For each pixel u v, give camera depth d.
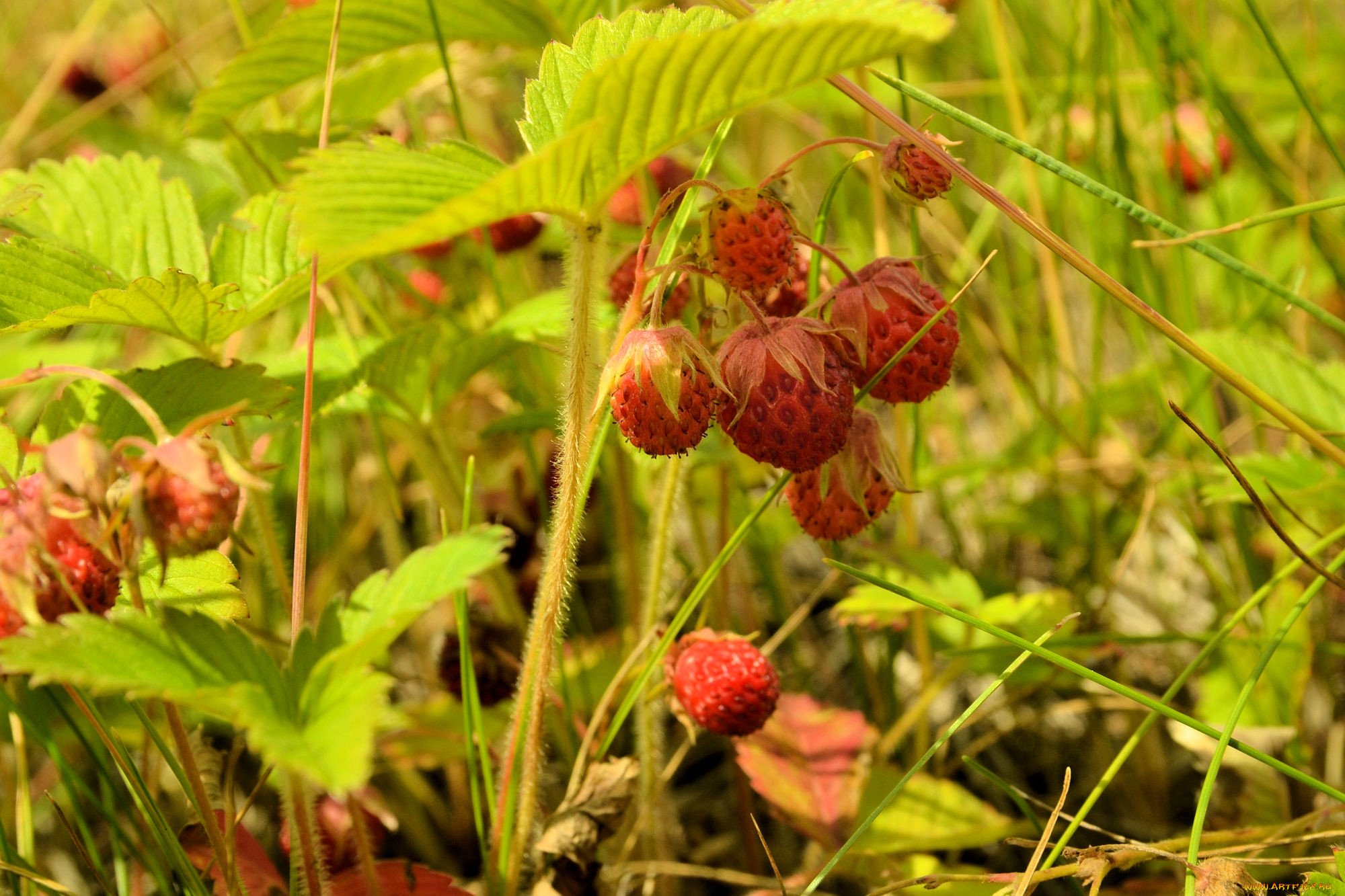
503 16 0.37
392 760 0.35
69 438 0.26
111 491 0.27
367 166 0.27
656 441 0.29
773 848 0.38
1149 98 0.44
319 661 0.27
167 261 0.33
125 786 0.33
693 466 0.36
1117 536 0.41
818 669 0.41
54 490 0.26
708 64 0.26
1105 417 0.41
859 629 0.38
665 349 0.28
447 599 0.40
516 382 0.39
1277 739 0.36
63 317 0.30
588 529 0.41
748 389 0.29
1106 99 0.41
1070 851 0.30
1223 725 0.36
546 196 0.27
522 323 0.36
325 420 0.40
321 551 0.41
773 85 0.26
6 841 0.31
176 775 0.30
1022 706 0.39
